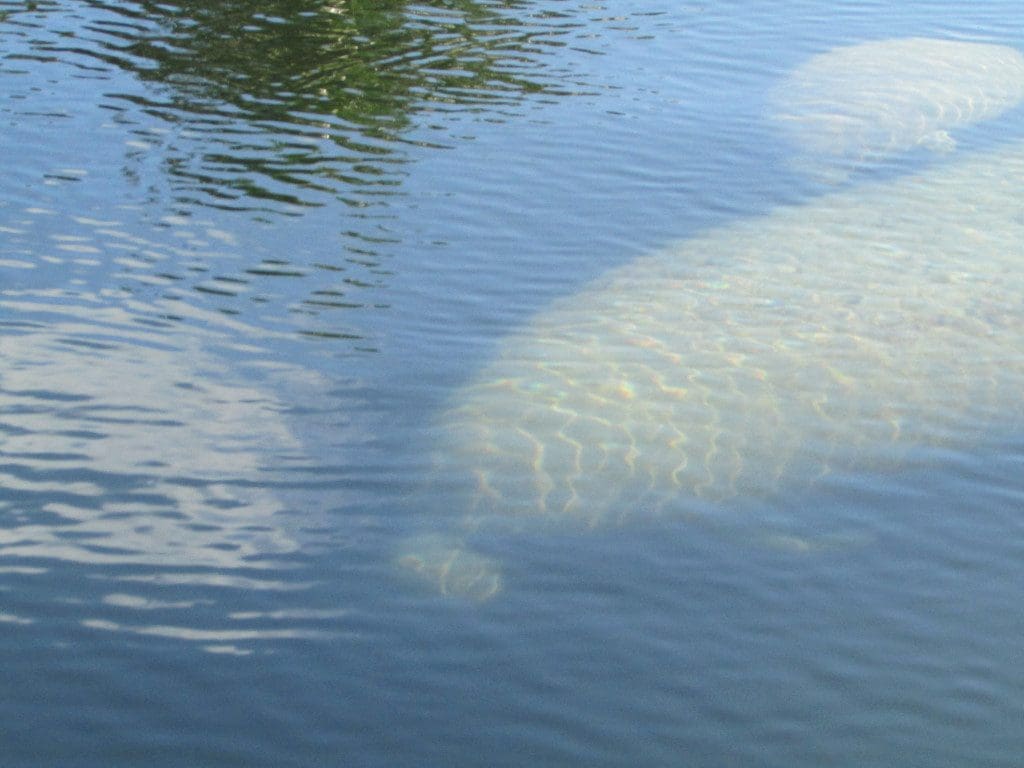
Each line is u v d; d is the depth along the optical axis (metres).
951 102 11.45
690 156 10.16
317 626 5.18
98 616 5.18
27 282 7.80
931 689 4.95
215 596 5.32
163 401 6.63
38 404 6.53
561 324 7.54
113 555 5.52
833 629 5.26
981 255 8.38
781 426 6.55
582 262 8.39
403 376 6.96
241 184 9.33
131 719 4.65
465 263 8.32
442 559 5.61
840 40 12.91
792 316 7.58
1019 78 12.11
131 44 11.95
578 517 5.90
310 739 4.59
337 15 12.96
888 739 4.70
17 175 9.29
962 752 4.65
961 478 6.27
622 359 7.11
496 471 6.15
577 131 10.52
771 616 5.33
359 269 8.18
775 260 8.34
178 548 5.59
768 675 5.00
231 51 11.92
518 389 6.80
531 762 4.54
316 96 11.02
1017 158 10.30
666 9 13.70
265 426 6.46
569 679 4.95
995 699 4.90
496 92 11.27
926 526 5.92
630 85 11.59
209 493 5.95
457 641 5.13
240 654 5.01
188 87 11.08
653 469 6.21
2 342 7.09
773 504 6.05
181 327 7.38
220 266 8.14
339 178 9.50
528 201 9.27
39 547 5.54
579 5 13.69
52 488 5.91
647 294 7.89
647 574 5.59
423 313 7.67
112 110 10.51
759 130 10.71
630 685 4.93
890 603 5.43
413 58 11.98
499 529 5.82
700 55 12.40
